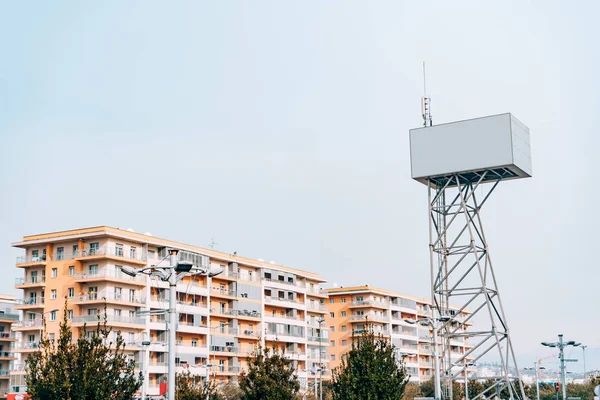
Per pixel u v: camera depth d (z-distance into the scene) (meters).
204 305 97.12
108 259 85.38
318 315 127.25
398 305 149.38
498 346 63.94
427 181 68.88
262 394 50.25
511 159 63.84
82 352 33.97
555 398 122.62
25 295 89.81
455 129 66.69
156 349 88.44
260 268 110.75
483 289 64.38
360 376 48.47
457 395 106.69
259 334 106.81
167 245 92.75
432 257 67.06
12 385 86.12
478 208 67.25
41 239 89.06
